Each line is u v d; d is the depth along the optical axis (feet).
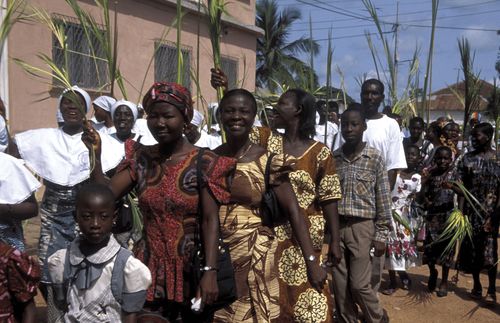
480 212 19.70
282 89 17.19
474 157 19.92
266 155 10.36
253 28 45.27
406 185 20.86
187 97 9.16
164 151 9.31
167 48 34.55
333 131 23.85
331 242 13.03
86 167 13.28
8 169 11.25
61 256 8.84
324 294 12.43
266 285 10.12
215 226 9.16
